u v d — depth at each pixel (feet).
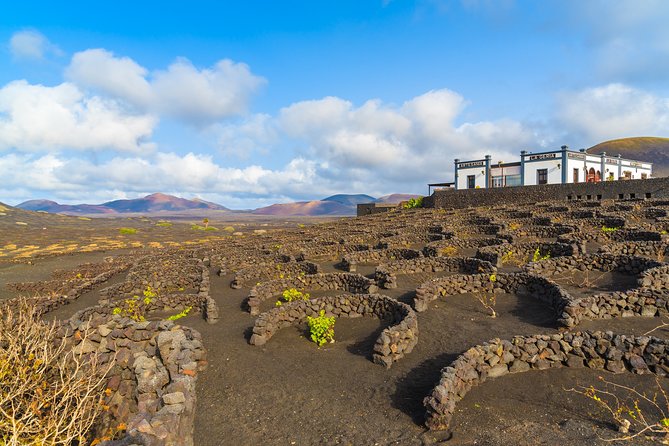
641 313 42.98
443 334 43.86
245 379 36.81
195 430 28.60
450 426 26.89
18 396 22.24
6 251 214.90
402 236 104.42
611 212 101.45
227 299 70.49
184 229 390.42
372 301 51.26
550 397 29.94
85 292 91.30
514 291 55.01
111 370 31.68
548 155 170.30
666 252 61.67
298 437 27.37
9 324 27.12
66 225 396.57
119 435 26.66
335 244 106.63
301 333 48.60
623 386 30.19
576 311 41.88
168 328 34.91
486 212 135.33
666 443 23.07
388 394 32.37
